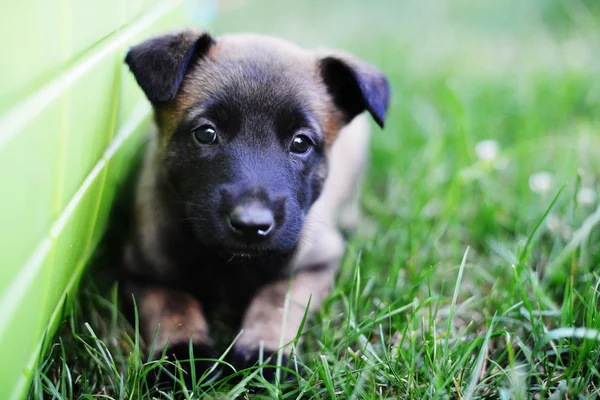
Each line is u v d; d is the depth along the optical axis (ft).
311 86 2.78
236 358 2.63
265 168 2.66
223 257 2.77
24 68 2.23
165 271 2.80
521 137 3.54
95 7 2.52
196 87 2.72
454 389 2.53
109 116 2.68
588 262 2.92
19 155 2.23
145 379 2.51
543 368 2.61
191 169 2.70
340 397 2.49
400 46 5.01
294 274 2.85
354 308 2.74
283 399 2.51
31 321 2.33
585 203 3.13
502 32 5.82
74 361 2.60
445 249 3.07
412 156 3.52
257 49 2.79
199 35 2.73
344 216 3.18
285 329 2.70
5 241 2.20
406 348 2.65
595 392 2.52
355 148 3.24
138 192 2.85
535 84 3.96
